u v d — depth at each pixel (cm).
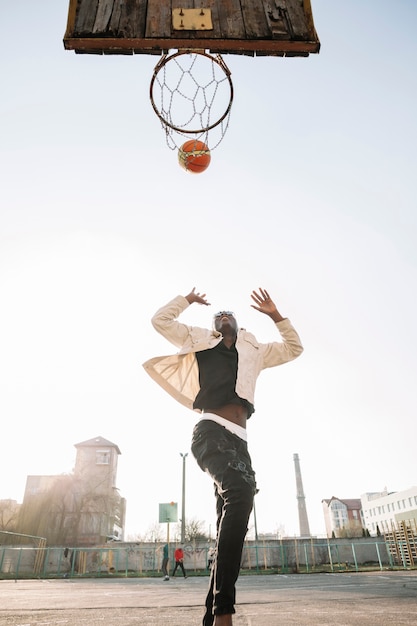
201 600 484
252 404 200
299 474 7388
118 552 2461
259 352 227
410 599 416
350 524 6550
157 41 294
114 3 312
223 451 170
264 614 313
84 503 3350
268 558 2488
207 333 219
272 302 249
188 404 222
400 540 2495
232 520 149
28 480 4259
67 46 296
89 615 322
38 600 521
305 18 314
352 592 556
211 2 319
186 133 392
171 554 2458
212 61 378
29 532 3191
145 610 364
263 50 303
